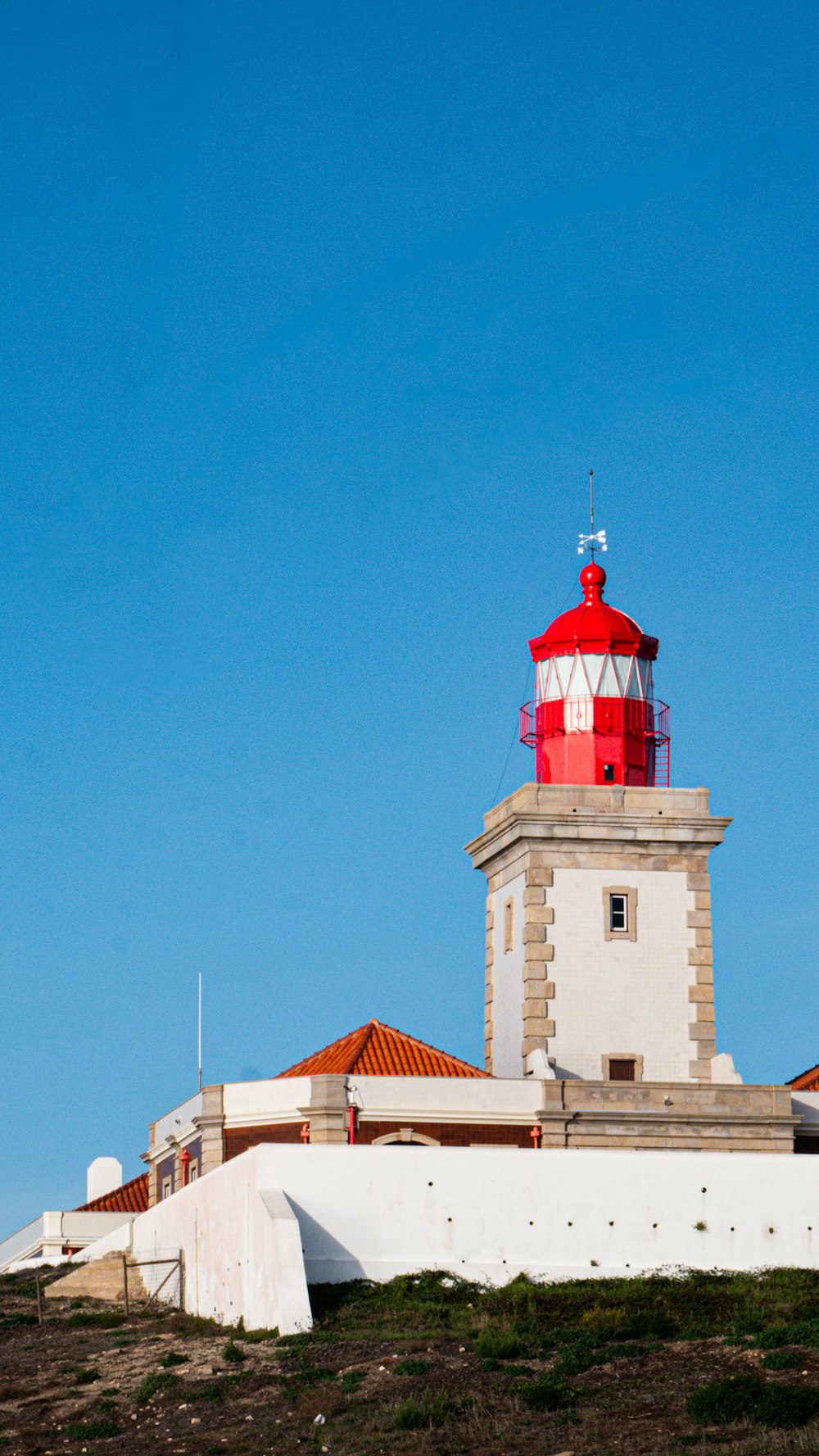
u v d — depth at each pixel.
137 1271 68.31
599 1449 41.81
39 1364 54.78
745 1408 43.19
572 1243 57.31
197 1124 70.88
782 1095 70.94
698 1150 69.56
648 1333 50.97
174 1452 44.62
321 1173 56.66
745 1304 53.25
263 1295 54.22
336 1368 48.84
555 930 74.31
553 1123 69.00
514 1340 49.34
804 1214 58.34
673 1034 73.94
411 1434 43.81
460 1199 57.12
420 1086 68.81
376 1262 56.41
